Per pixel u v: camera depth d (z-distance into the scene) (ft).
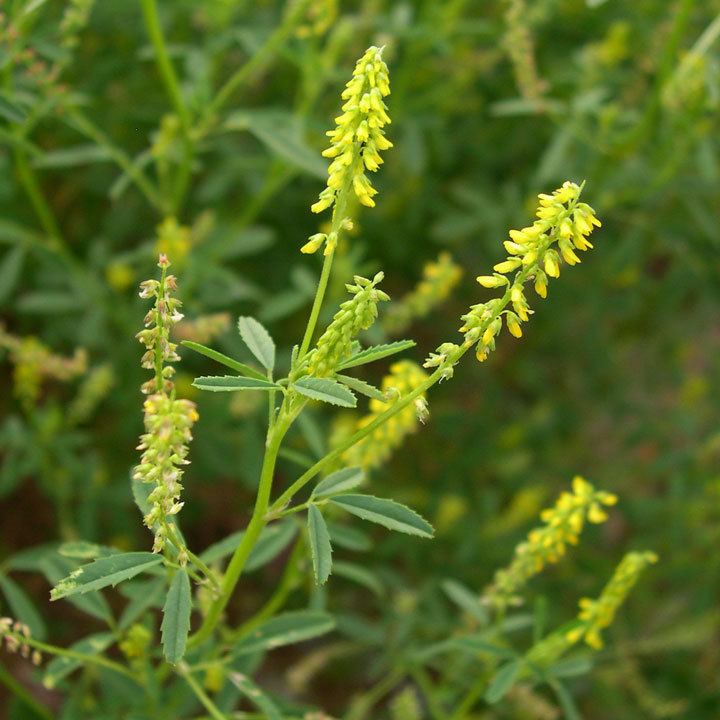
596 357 2.50
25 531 2.11
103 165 2.08
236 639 1.27
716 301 2.48
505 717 1.79
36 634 1.29
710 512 2.10
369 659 2.12
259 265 2.22
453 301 2.51
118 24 1.99
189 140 1.59
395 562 2.22
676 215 2.28
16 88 1.67
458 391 2.51
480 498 2.14
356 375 2.41
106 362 1.92
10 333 2.19
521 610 1.98
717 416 2.44
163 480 1.00
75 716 1.40
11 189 1.83
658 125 2.08
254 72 1.81
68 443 1.72
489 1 2.26
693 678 2.02
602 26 2.26
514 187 2.20
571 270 2.45
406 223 2.32
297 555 1.27
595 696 2.02
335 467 1.25
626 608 2.09
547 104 1.82
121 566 1.04
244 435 1.82
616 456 2.50
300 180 2.17
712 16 2.09
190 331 1.51
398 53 2.21
